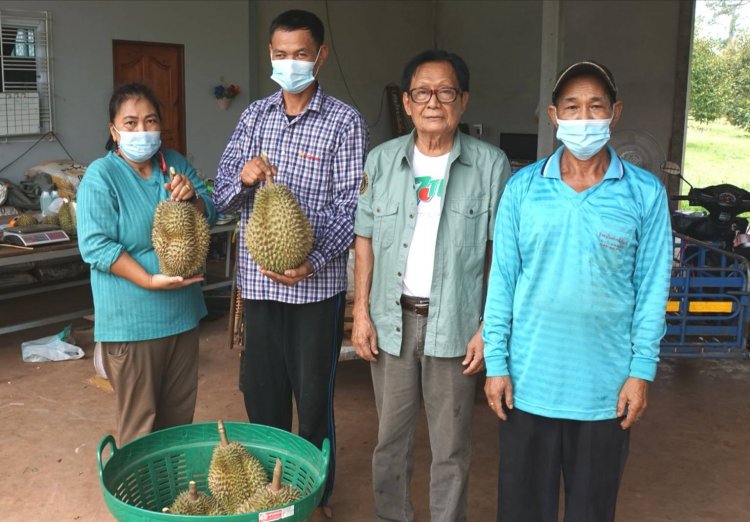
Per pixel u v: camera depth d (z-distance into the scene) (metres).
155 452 2.41
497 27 10.67
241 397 4.27
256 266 2.66
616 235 1.94
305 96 2.64
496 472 3.39
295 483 2.44
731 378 4.72
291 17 2.50
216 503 2.29
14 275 5.46
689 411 4.16
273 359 2.76
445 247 2.36
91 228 2.46
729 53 11.02
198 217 2.51
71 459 3.45
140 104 2.50
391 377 2.49
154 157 2.71
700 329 4.54
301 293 2.62
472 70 11.11
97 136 7.62
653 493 3.22
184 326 2.67
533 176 2.06
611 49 8.82
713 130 11.27
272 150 2.67
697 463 3.52
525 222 2.04
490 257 2.46
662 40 8.67
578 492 2.09
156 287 2.49
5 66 6.79
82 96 7.43
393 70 11.23
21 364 4.75
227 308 6.07
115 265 2.47
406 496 2.66
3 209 5.95
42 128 7.14
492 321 2.13
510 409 2.13
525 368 2.08
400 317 2.42
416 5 11.33
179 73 8.39
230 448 2.39
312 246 2.49
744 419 4.05
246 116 2.75
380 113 11.17
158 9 7.98
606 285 1.97
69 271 5.81
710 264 5.19
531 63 10.32
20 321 5.38
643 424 3.97
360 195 2.52
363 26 10.64
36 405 4.08
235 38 8.84
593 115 1.92
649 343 1.98
